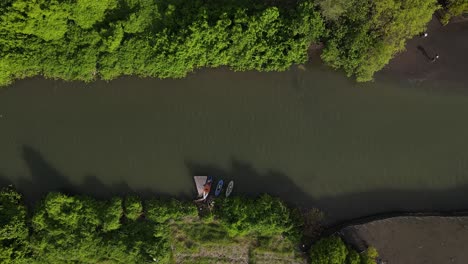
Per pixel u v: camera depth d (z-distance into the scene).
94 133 42.31
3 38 38.25
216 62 39.47
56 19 37.50
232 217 39.78
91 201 40.84
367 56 37.53
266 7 38.62
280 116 41.97
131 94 42.25
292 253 40.72
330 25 37.88
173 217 40.75
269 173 41.69
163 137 42.12
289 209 40.59
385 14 35.94
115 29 38.28
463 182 41.19
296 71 41.88
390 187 41.44
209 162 41.88
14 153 42.31
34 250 40.22
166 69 39.50
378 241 40.19
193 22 37.69
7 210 40.31
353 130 41.81
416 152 41.56
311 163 41.72
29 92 42.34
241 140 41.91
